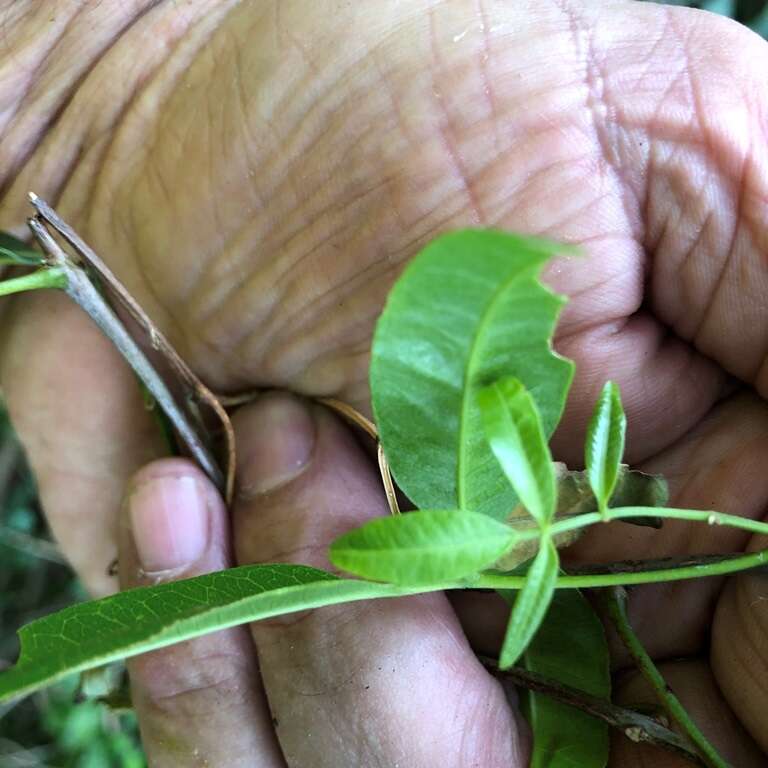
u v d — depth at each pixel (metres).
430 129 0.10
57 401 0.15
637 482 0.10
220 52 0.12
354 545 0.07
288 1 0.12
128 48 0.13
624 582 0.08
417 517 0.07
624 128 0.10
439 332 0.07
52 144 0.14
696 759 0.09
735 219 0.10
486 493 0.08
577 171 0.10
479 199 0.11
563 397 0.07
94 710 0.28
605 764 0.10
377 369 0.07
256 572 0.08
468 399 0.07
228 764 0.11
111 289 0.12
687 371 0.11
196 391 0.12
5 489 0.29
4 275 0.15
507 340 0.07
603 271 0.10
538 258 0.06
